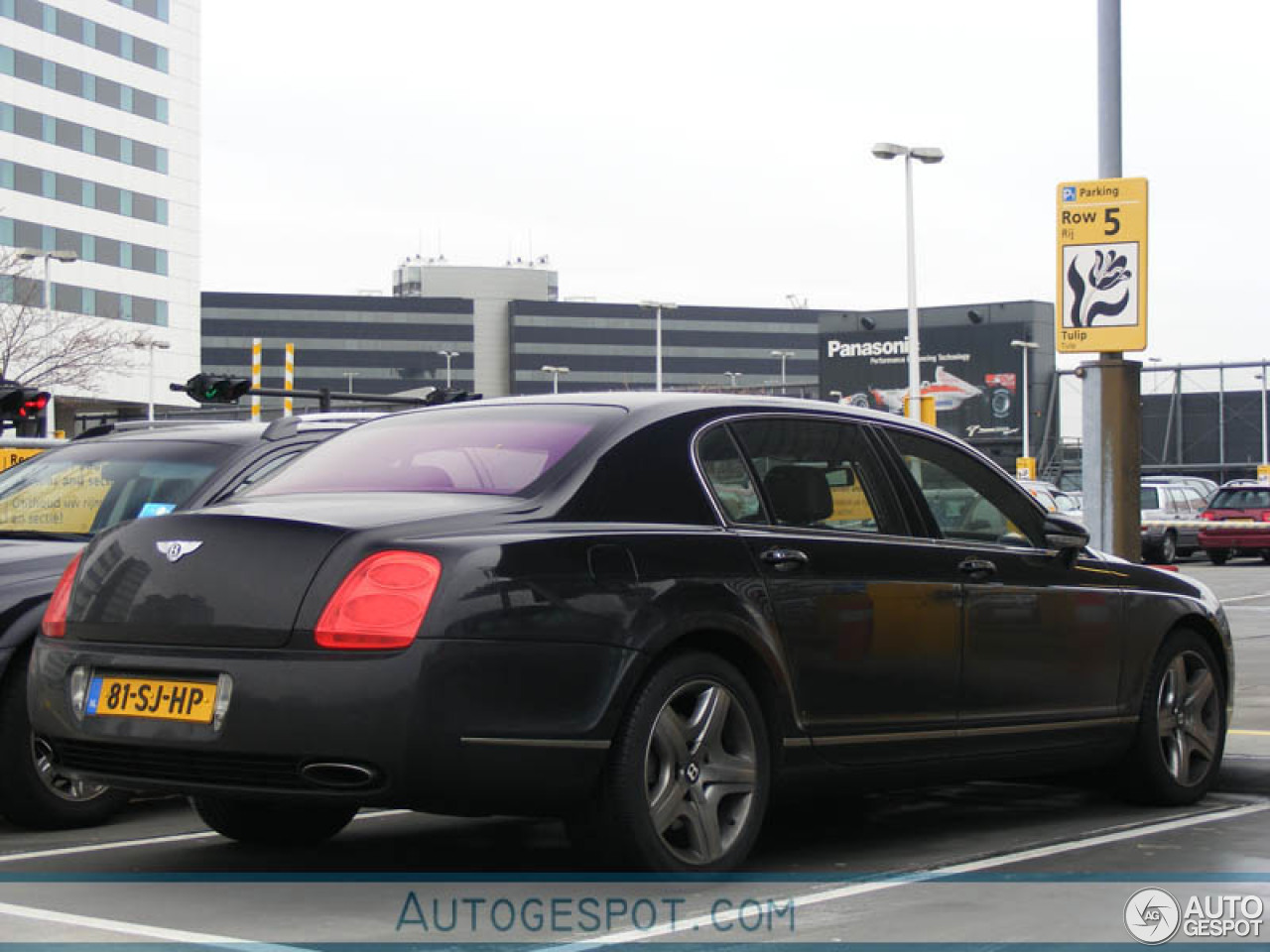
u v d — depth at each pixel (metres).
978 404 105.69
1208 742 8.17
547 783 5.47
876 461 6.95
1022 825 7.39
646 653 5.68
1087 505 13.04
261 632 5.45
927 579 6.80
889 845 6.84
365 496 6.09
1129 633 7.74
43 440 12.47
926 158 41.56
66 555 7.75
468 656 5.32
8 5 93.25
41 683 6.01
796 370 181.88
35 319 70.25
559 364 176.50
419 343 173.75
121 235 100.81
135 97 101.94
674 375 179.00
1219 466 93.94
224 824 6.77
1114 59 13.61
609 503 5.92
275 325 170.12
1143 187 12.91
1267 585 32.25
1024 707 7.20
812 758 6.32
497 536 5.54
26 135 94.38
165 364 103.94
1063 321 13.14
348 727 5.24
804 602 6.29
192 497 8.27
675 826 5.93
